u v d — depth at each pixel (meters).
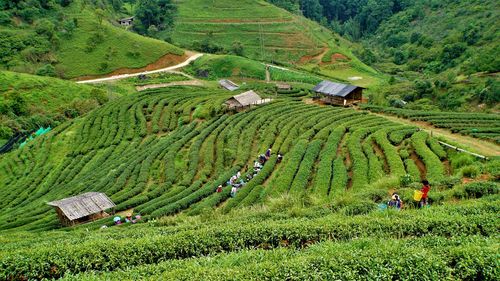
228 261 19.31
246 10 165.88
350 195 33.31
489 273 17.16
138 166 57.22
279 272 17.12
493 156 44.97
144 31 161.88
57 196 52.28
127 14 181.75
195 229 26.28
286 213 30.84
